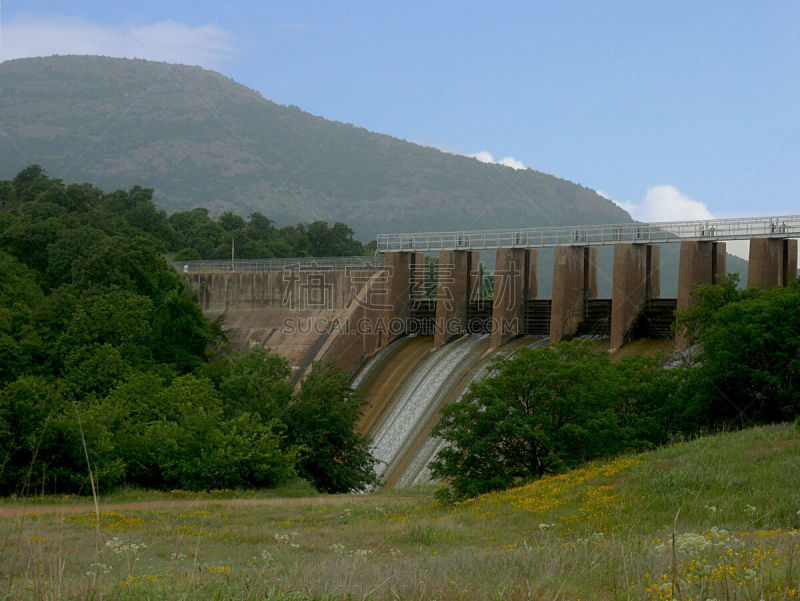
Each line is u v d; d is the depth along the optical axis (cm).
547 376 3869
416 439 6112
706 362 4578
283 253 12950
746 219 5534
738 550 1473
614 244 6134
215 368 6588
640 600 1146
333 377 5819
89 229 8250
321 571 1598
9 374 5666
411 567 1669
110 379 5709
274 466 4909
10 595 928
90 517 3281
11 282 6962
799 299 4231
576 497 3055
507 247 6825
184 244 12531
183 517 3472
